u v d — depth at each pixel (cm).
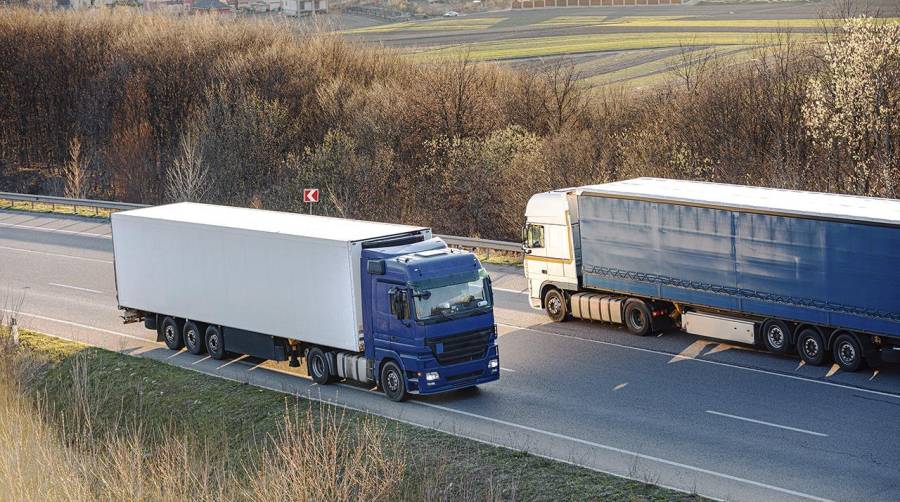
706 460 2194
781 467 2133
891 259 2622
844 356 2792
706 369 2889
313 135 8000
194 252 3175
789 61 6144
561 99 7600
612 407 2591
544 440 2373
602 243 3347
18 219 6303
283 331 2950
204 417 2750
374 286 2711
